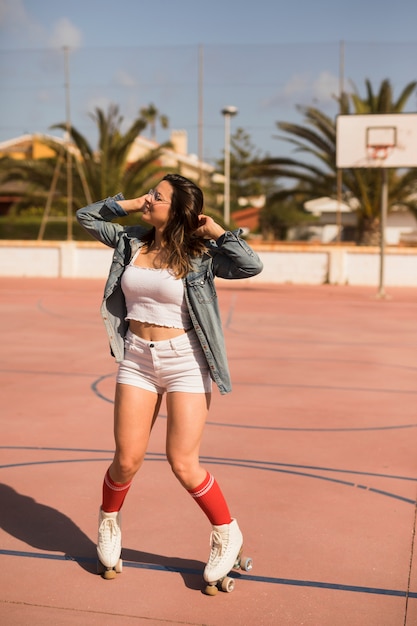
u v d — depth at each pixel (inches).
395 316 660.7
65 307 692.7
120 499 152.6
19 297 788.6
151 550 166.4
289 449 247.0
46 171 1247.5
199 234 145.8
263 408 306.2
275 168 1258.0
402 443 257.6
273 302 774.5
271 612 139.9
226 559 146.3
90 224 154.2
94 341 485.7
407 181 1187.3
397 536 176.2
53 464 226.4
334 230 1749.5
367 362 426.9
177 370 145.2
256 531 177.9
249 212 2245.3
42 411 294.4
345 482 214.7
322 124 1208.8
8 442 249.9
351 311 697.6
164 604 142.6
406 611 141.0
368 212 1232.8
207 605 142.4
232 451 243.1
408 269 1017.5
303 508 193.3
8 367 390.6
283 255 1054.4
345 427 278.1
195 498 147.6
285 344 491.8
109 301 150.5
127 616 137.9
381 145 854.5
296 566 159.6
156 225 144.9
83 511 189.0
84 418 283.7
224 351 145.6
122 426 147.6
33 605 141.3
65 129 1147.9
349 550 168.1
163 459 230.5
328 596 146.6
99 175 1240.2
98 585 149.9
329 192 1256.8
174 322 144.4
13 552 164.6
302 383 361.7
